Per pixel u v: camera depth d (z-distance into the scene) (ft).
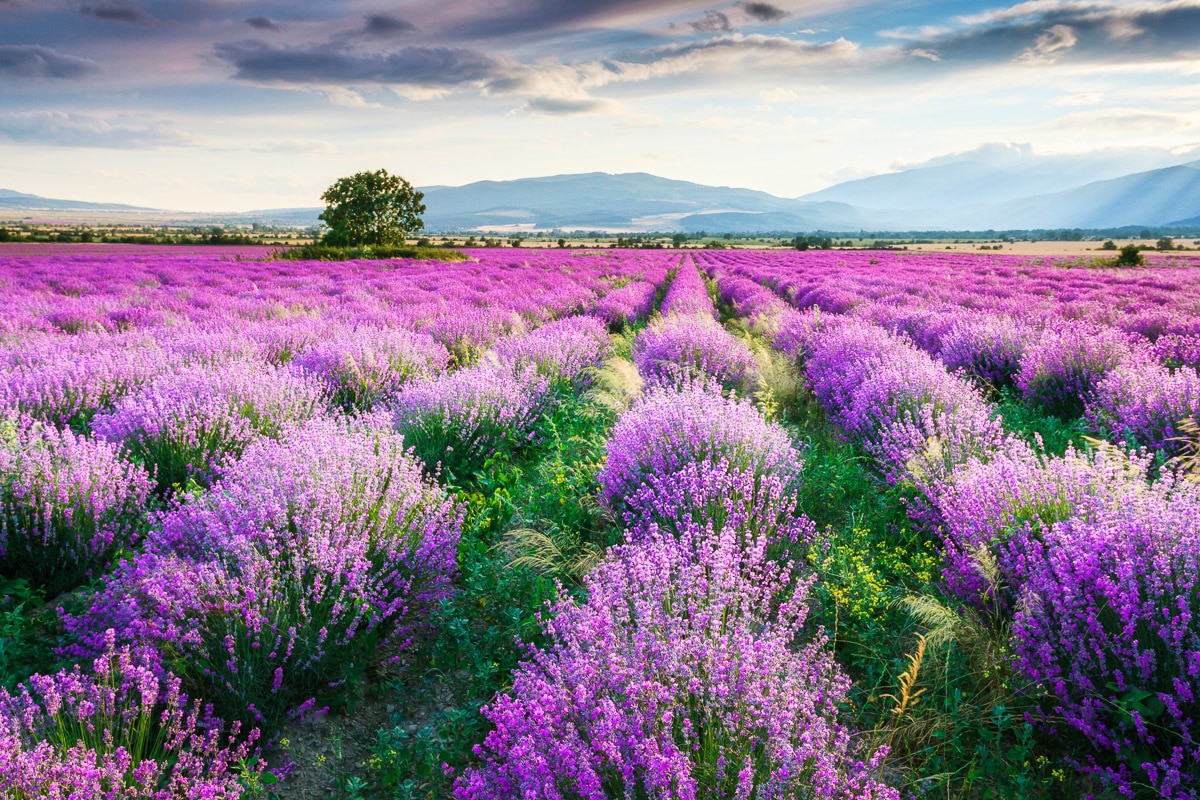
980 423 17.24
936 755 9.63
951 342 31.83
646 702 7.81
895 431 18.25
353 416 21.75
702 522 13.53
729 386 27.43
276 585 10.47
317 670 10.59
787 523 14.34
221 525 11.34
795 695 8.10
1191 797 7.92
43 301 51.67
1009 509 12.27
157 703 9.56
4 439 15.65
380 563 12.16
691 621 9.18
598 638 8.95
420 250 178.40
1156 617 9.07
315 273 103.86
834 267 139.64
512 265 141.79
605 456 18.39
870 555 14.47
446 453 19.85
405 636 12.45
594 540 15.56
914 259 185.37
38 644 11.91
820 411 27.20
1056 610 9.71
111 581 11.53
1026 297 58.08
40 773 7.16
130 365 23.89
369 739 10.34
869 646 11.88
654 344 30.07
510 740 8.21
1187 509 10.07
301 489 12.48
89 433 20.24
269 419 19.95
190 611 10.16
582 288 74.33
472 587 13.69
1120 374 21.90
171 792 7.80
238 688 9.82
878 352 27.25
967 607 12.09
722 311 70.90
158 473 17.47
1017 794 8.80
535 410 24.67
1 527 13.73
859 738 9.67
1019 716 9.99
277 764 9.65
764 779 7.41
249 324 38.11
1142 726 8.34
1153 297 57.52
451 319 39.99
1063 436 21.53
